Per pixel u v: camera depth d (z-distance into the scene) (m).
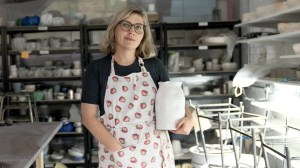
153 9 4.50
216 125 3.94
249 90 4.04
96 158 4.46
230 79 4.70
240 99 4.41
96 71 1.76
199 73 4.38
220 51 4.75
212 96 4.41
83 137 4.63
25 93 4.20
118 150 1.71
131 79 1.76
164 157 1.81
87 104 1.73
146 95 1.77
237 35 4.47
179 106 1.72
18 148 2.02
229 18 4.69
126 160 1.73
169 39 4.69
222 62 4.49
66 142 4.77
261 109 3.51
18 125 2.77
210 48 4.62
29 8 4.75
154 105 1.78
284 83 2.45
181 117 1.73
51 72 4.45
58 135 4.45
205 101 4.74
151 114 1.78
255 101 3.42
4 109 4.23
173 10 4.76
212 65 4.44
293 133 2.62
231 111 3.46
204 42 4.34
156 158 1.78
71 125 4.43
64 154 4.58
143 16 1.74
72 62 4.66
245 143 3.30
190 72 4.38
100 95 1.76
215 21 4.36
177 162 4.33
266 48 3.44
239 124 3.16
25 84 4.60
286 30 2.50
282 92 3.22
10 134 2.42
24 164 1.70
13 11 4.74
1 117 4.15
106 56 1.81
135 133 1.73
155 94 1.78
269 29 3.56
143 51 1.83
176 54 4.41
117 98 1.74
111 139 1.69
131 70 1.79
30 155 1.86
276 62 3.10
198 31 4.71
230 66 4.36
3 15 4.74
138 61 1.81
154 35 4.60
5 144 2.12
